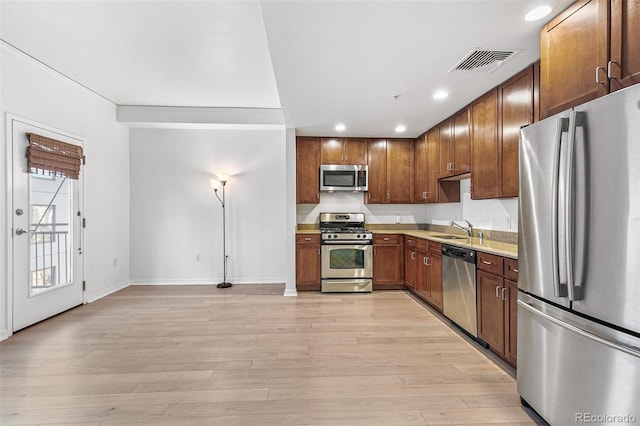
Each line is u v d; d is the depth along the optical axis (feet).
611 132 4.17
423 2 5.52
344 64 7.94
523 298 6.12
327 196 16.93
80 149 12.57
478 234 12.02
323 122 13.34
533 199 5.73
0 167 9.39
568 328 4.83
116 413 5.98
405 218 17.13
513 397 6.53
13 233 9.78
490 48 7.11
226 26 8.59
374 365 7.86
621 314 4.10
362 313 11.87
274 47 7.11
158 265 16.63
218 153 16.81
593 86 5.04
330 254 14.83
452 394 6.63
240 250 16.97
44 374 7.40
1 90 9.43
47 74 11.07
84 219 13.00
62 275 11.91
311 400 6.41
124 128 15.98
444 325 10.61
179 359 8.18
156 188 16.58
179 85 12.76
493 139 9.37
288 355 8.41
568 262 4.73
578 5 5.33
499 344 7.98
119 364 7.91
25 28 8.67
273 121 15.69
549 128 5.27
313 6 5.64
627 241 4.02
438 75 8.57
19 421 5.74
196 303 13.23
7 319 9.57
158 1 7.54
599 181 4.35
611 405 4.23
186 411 6.05
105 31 8.82
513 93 8.50
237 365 7.86
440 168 13.21
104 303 13.20
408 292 15.01
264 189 17.02
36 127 10.62
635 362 3.93
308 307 12.64
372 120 13.00
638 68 4.38
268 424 5.69
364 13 5.85
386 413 6.01
